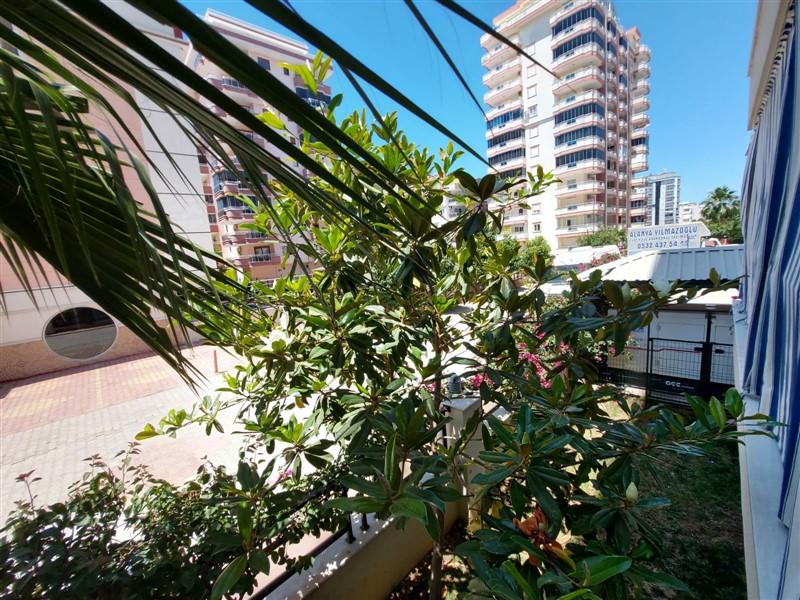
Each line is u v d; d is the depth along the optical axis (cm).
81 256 69
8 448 475
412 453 124
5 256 67
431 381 193
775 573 141
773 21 209
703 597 223
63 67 49
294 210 182
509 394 209
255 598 160
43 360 848
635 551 102
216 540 107
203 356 904
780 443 204
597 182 2625
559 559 107
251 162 60
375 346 184
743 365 345
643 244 1194
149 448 452
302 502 162
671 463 355
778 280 213
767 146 299
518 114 3041
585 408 171
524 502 119
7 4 39
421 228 156
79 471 416
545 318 185
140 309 76
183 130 59
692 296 164
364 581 203
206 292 100
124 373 824
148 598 120
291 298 188
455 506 279
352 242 172
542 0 2659
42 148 63
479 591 110
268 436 181
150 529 137
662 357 530
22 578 104
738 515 286
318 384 184
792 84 206
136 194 492
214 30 33
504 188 148
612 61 2720
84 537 124
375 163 49
